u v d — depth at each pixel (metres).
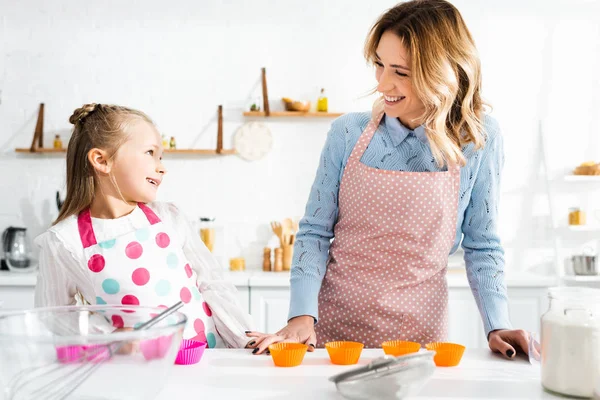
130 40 3.67
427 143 1.38
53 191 3.67
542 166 3.71
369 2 3.70
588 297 0.88
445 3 1.28
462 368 1.03
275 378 0.95
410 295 1.43
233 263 3.55
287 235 3.59
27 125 3.67
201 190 3.70
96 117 1.30
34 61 3.66
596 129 3.71
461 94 1.31
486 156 1.37
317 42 3.70
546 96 3.72
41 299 1.27
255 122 3.70
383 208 1.39
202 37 3.69
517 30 3.72
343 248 1.47
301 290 1.36
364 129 1.44
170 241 1.35
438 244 1.41
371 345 1.45
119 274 1.26
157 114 3.68
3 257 3.58
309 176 3.72
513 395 0.88
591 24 3.71
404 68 1.25
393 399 0.79
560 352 0.87
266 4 3.69
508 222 3.72
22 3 3.64
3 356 0.70
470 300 3.18
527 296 3.21
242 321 1.38
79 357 0.70
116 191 1.30
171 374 0.97
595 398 0.83
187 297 1.33
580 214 3.58
